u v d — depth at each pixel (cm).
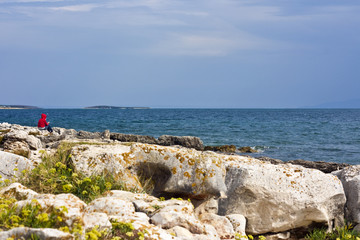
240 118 8988
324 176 776
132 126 5381
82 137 2558
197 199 749
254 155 2627
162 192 758
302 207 738
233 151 2741
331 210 773
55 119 7375
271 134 4272
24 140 1112
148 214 577
